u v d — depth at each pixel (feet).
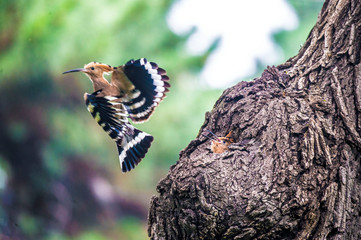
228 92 17.46
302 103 15.33
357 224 13.60
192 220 14.15
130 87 15.02
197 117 46.11
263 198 13.78
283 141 14.75
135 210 52.39
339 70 15.30
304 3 47.62
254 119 15.83
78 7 41.45
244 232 13.66
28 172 49.37
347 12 15.87
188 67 46.88
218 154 15.10
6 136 48.26
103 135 51.11
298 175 14.05
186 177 14.66
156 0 42.80
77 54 43.06
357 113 14.53
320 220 13.60
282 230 13.57
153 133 46.39
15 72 44.60
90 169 51.11
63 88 47.24
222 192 14.05
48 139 49.14
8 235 47.14
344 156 14.10
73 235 49.85
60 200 49.70
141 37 43.27
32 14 41.50
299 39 47.01
